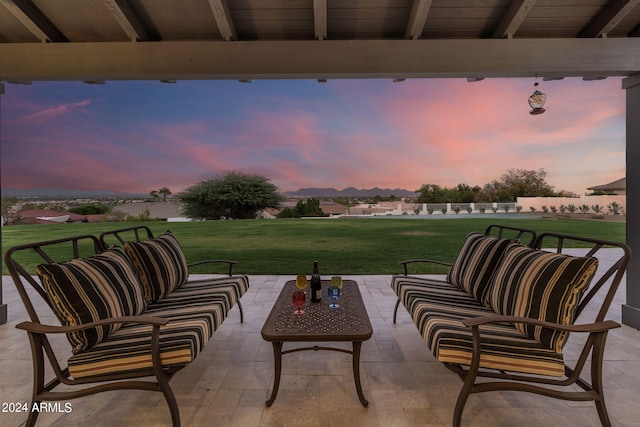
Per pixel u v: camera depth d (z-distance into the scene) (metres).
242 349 2.37
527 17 2.75
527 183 15.32
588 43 2.65
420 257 6.18
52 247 7.61
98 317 1.53
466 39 2.67
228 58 2.72
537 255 1.75
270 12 2.77
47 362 2.19
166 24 2.84
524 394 1.76
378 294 3.81
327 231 9.73
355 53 2.69
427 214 15.72
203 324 1.73
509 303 1.72
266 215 16.78
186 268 2.71
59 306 1.46
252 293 3.92
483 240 2.42
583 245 7.81
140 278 2.20
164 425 1.52
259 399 1.72
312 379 1.93
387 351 2.31
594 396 1.41
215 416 1.57
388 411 1.61
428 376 1.96
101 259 1.85
